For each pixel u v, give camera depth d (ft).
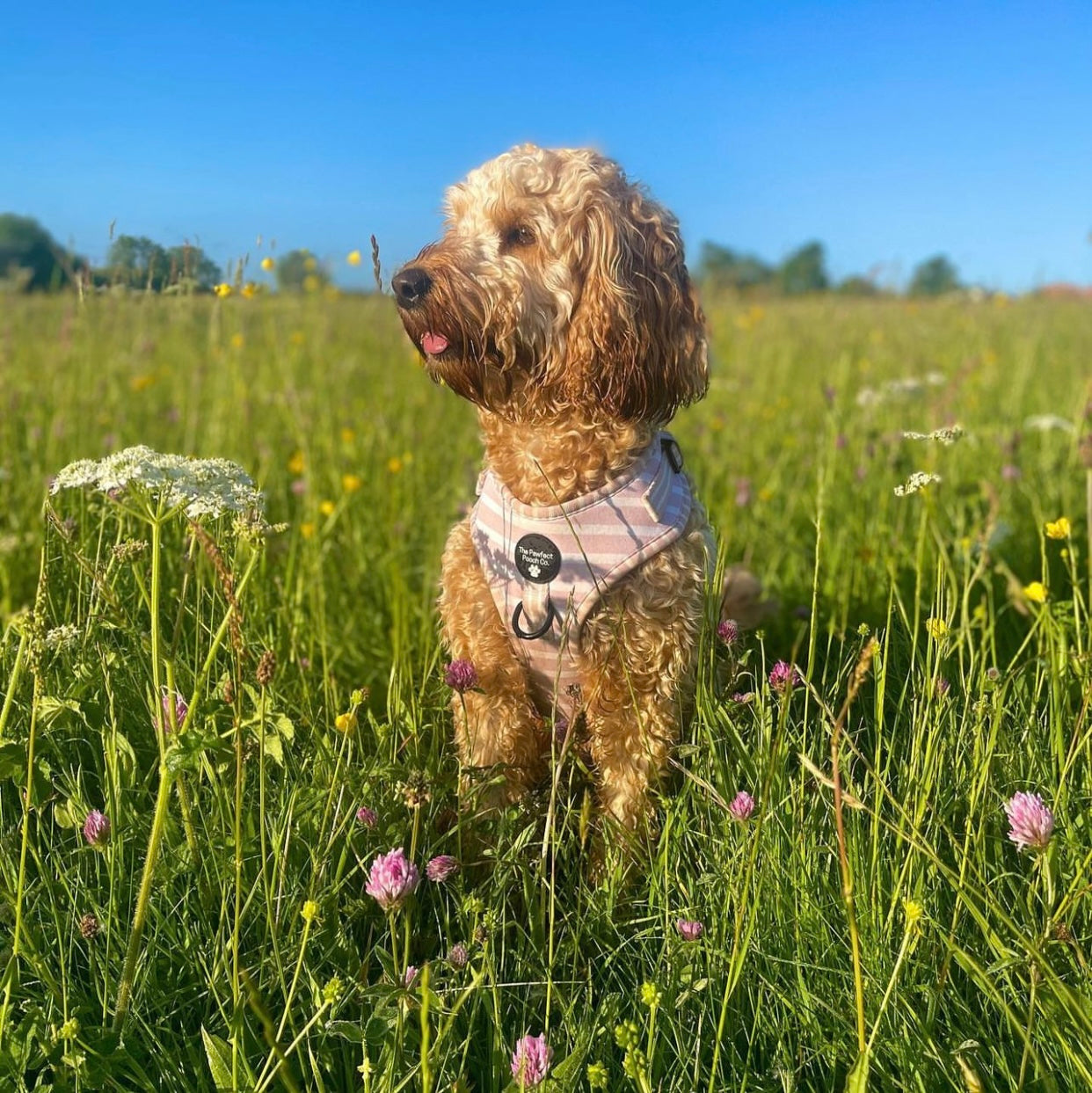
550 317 2.65
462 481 4.43
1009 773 2.11
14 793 2.15
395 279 2.67
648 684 2.53
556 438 2.60
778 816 1.96
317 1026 1.73
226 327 5.16
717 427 5.69
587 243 2.68
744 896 1.65
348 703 2.68
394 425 5.26
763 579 3.86
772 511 4.37
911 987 1.75
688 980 1.77
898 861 1.89
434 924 2.08
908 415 5.21
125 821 1.97
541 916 1.96
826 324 9.67
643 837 2.45
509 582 2.55
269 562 3.27
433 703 2.72
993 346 8.30
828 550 3.79
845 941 1.81
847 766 1.95
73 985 1.76
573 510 2.51
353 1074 1.72
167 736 1.83
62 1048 1.65
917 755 1.99
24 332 6.74
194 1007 1.82
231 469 1.96
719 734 2.28
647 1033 1.74
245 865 1.96
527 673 2.68
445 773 2.36
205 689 1.97
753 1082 1.69
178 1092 1.65
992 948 1.76
